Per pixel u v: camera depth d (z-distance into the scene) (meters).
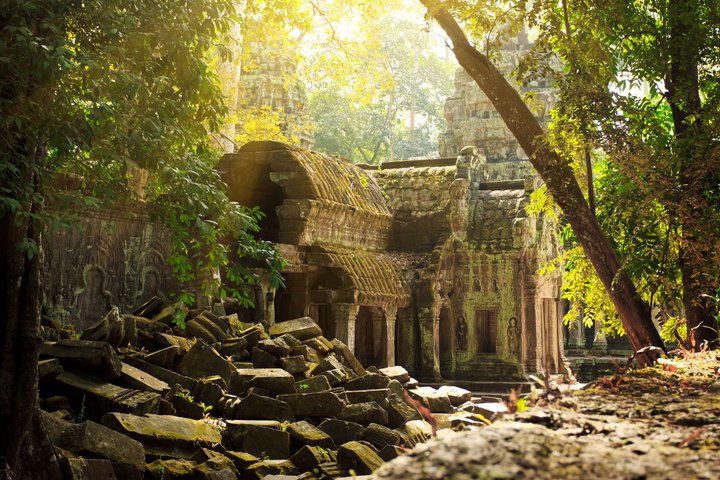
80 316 15.73
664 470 2.62
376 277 23.33
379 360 23.95
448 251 26.39
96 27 9.20
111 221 16.45
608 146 11.71
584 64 12.08
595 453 2.80
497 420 3.50
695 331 12.57
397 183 28.14
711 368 6.72
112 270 16.53
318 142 57.88
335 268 21.62
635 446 3.06
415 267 25.91
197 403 12.71
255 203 22.91
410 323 25.59
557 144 12.00
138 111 9.27
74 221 8.95
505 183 28.36
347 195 23.78
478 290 26.56
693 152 12.10
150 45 9.66
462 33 12.91
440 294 25.98
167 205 10.58
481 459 2.63
